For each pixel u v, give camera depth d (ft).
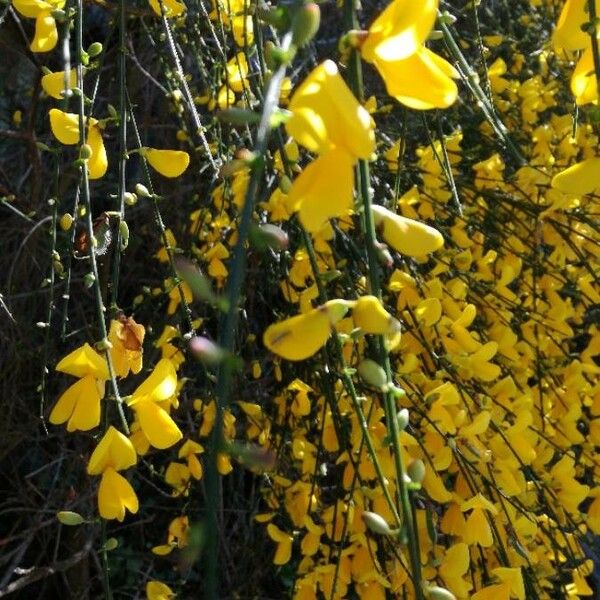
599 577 1.25
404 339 0.87
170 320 1.13
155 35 1.11
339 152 0.37
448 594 0.46
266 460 0.32
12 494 1.36
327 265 0.92
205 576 0.32
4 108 1.46
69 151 1.40
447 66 0.41
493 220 1.06
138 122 1.44
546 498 0.86
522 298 1.07
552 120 1.22
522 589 0.66
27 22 1.23
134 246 1.31
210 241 1.02
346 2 0.44
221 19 0.90
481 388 0.84
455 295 0.89
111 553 1.32
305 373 0.97
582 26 0.48
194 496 1.28
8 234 1.33
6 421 1.26
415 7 0.39
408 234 0.46
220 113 0.37
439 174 0.98
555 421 0.97
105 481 0.55
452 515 0.73
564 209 0.97
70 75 0.70
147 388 0.57
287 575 1.30
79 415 0.57
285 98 0.93
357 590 0.80
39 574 1.13
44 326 0.76
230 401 1.01
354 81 0.42
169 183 1.36
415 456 0.78
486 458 0.73
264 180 0.99
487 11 1.39
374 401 0.78
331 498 1.13
